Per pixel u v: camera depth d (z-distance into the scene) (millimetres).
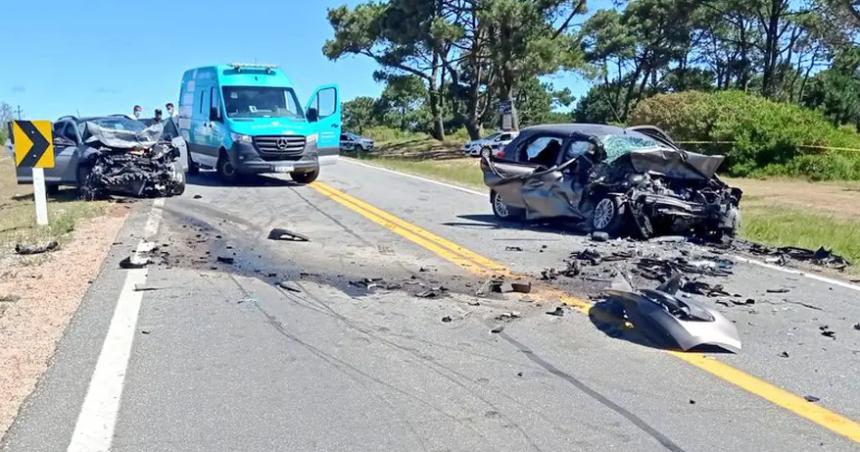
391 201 14914
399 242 10242
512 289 7496
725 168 26406
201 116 18969
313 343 5719
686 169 11094
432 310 6711
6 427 4137
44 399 4527
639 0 58312
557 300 7117
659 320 5891
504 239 10672
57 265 8148
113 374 4965
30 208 13875
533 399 4676
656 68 64438
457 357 5441
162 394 4664
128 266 8078
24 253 8742
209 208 13312
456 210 13844
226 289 7324
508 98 40375
